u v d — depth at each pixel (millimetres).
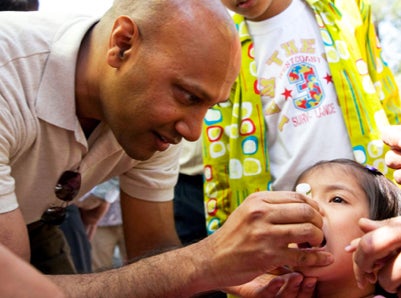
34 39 1524
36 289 627
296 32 1940
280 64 1912
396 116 1979
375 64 1971
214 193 1910
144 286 1355
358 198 1493
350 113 1841
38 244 2135
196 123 1403
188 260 1335
